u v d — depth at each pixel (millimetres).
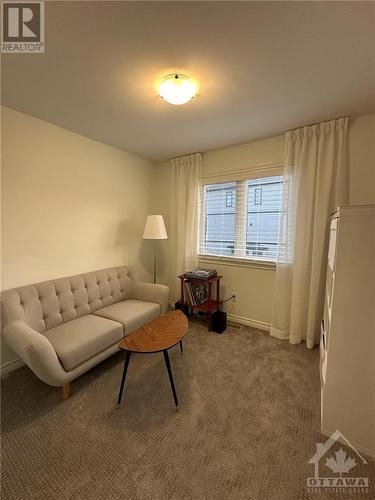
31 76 1483
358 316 1228
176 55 1300
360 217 1196
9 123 1881
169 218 3449
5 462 1170
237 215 2877
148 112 1959
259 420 1439
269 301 2682
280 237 2439
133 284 2814
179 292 3277
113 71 1439
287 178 2354
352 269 1231
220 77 1497
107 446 1258
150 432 1347
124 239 3047
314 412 1504
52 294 2021
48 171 2168
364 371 1226
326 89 1634
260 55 1301
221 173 2891
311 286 2268
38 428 1369
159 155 3145
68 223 2369
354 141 2068
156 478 1098
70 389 1709
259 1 989
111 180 2812
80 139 2432
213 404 1570
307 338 2309
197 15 1057
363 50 1258
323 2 990
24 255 2031
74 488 1055
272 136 2492
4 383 1781
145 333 1711
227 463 1169
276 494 1037
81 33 1146
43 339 1470
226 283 2996
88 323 1995
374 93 1684
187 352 2225
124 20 1079
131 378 1841
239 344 2379
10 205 1922
